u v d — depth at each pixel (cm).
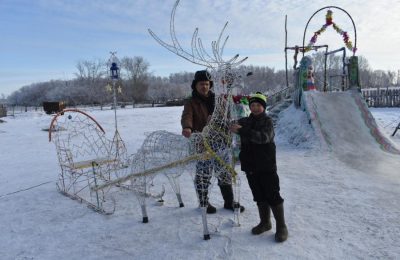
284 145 976
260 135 382
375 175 659
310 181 624
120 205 547
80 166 603
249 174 407
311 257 356
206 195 409
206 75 436
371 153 842
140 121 2164
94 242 419
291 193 558
